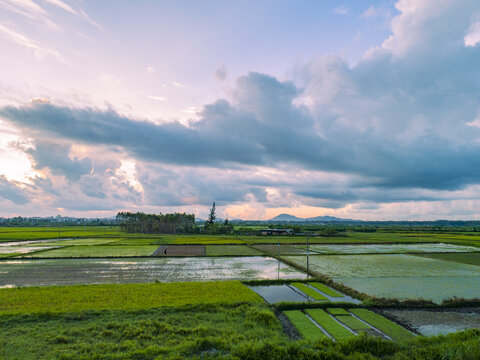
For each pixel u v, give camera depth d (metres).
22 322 18.09
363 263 44.56
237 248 65.06
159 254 52.38
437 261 47.00
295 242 79.75
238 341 15.82
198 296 24.44
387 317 21.05
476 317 21.27
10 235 88.81
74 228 150.38
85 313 19.64
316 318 20.33
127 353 13.96
